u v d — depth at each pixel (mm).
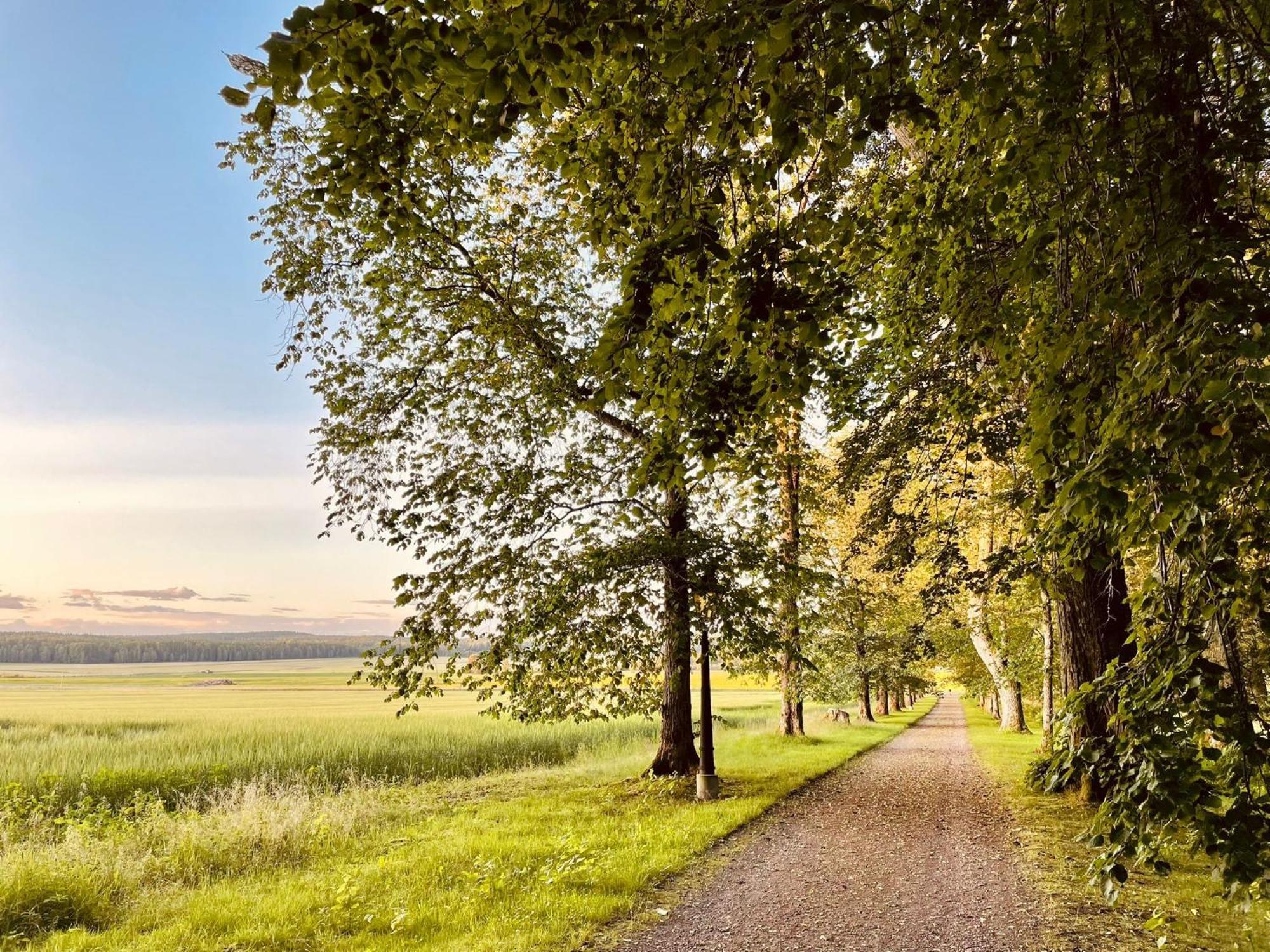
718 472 11273
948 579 10297
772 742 19422
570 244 12117
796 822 9594
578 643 11273
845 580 17312
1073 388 2971
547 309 12188
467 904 6152
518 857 7656
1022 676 20750
